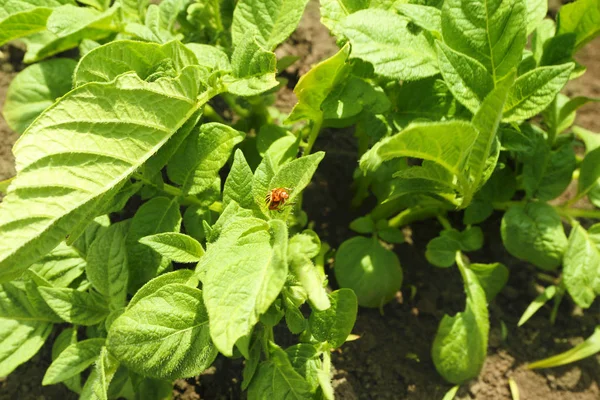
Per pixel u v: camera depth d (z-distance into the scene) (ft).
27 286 0.94
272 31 0.96
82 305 0.92
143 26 1.01
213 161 0.90
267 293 0.66
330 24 0.96
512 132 0.95
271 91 1.11
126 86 0.80
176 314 0.78
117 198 0.90
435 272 1.20
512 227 1.04
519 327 1.16
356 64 0.95
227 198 0.82
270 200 0.79
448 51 0.86
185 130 0.88
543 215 1.04
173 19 1.08
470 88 0.88
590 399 1.10
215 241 0.78
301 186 0.76
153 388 0.97
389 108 0.97
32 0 1.04
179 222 0.91
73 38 1.06
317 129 1.01
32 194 0.77
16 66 1.36
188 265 1.15
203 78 0.89
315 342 0.87
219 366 1.09
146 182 0.92
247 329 0.68
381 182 1.14
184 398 1.07
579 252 1.04
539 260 1.04
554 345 1.15
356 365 1.10
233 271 0.72
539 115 1.31
